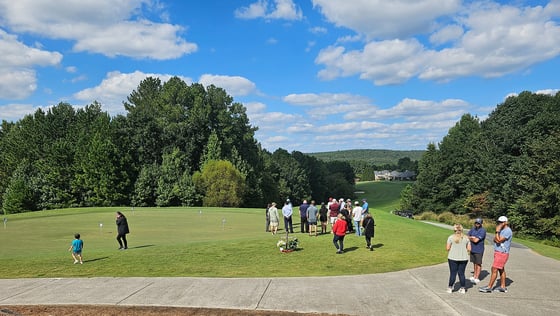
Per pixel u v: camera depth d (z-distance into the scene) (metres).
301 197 122.81
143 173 72.12
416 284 12.73
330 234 24.30
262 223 33.31
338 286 12.38
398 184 196.88
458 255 11.71
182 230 28.22
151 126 80.50
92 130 76.19
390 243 21.06
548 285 12.79
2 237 25.19
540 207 44.78
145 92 104.81
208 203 72.00
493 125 73.12
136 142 79.25
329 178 151.38
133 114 81.31
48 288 12.42
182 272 14.59
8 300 11.24
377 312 9.96
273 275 14.05
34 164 74.62
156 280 13.20
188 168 78.00
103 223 33.75
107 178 69.25
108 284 12.76
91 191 70.12
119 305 10.59
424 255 18.08
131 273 14.45
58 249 20.34
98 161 69.25
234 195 72.00
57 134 83.06
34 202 68.62
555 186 43.41
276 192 100.12
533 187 46.47
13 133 86.38
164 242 22.30
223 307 10.34
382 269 15.20
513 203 53.53
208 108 86.25
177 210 49.50
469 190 72.38
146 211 47.53
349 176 192.50
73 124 84.88
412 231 25.86
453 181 79.12
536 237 45.84
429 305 10.54
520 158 56.41
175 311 10.07
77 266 15.56
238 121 93.19
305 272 14.59
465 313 9.91
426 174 86.81
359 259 17.05
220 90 91.81
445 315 9.76
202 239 23.31
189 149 82.00
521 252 21.05
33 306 10.62
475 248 13.18
